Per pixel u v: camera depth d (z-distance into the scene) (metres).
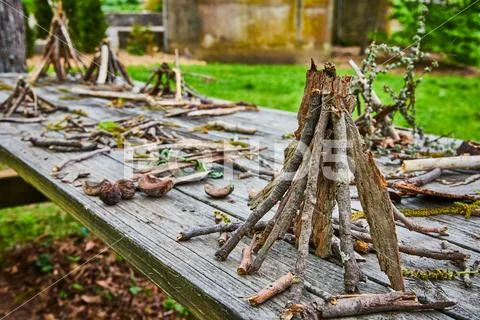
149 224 1.51
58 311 3.25
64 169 2.07
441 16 4.53
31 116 3.11
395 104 2.40
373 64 2.38
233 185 1.77
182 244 1.37
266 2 9.03
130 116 3.12
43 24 7.35
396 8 6.26
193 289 1.15
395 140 2.46
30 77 4.55
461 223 1.54
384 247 1.10
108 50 4.32
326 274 1.19
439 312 1.04
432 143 2.50
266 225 1.31
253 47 9.31
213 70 8.00
